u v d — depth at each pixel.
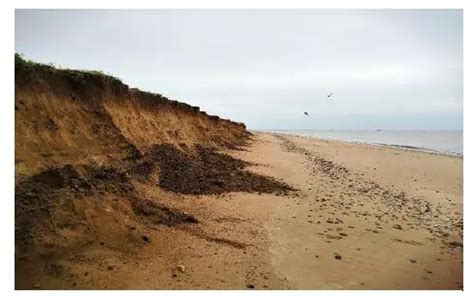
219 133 25.17
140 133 11.55
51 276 4.81
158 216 7.40
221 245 6.58
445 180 16.88
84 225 6.00
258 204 9.67
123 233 6.27
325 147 35.56
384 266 6.26
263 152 24.42
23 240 5.14
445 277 5.96
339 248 6.94
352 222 8.74
